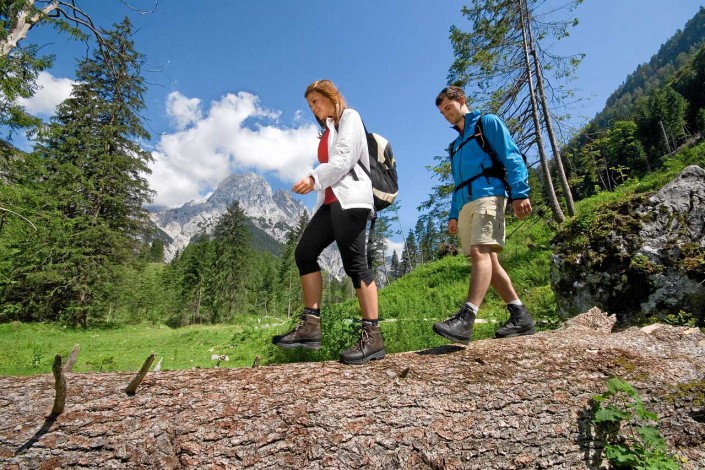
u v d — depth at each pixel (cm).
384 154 258
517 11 1143
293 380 199
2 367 738
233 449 157
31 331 1464
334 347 552
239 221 4544
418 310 1013
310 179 222
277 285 5816
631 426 209
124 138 2170
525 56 1135
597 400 202
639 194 530
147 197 2284
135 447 150
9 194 1019
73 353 213
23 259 1797
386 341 628
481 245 269
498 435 187
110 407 164
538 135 1102
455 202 305
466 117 306
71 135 2030
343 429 172
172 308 4888
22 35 779
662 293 437
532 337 279
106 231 1952
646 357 247
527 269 1120
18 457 142
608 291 487
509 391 205
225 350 876
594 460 197
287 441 163
